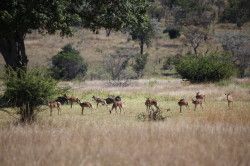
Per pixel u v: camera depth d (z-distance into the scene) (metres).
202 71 189.12
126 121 74.38
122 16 130.12
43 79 73.75
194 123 64.00
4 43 124.19
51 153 36.91
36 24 111.88
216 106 106.38
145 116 79.88
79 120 75.31
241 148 40.06
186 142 43.19
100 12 127.25
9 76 74.50
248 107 99.88
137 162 33.44
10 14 107.75
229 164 33.03
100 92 155.38
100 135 49.50
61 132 52.19
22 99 72.81
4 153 38.06
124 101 126.06
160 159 34.19
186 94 139.50
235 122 66.75
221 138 46.34
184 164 32.78
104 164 33.25
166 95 140.00
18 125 62.81
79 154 36.25
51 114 89.69
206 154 35.81
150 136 47.84
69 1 120.88
